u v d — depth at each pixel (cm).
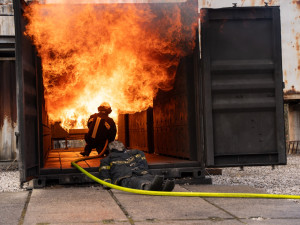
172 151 880
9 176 907
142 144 1184
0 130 1146
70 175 648
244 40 660
